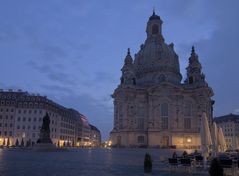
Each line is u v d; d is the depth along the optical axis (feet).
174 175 94.27
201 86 462.60
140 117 465.47
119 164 133.39
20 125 462.60
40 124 465.06
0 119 458.91
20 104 467.11
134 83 492.54
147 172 99.86
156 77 496.64
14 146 414.41
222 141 154.40
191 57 525.34
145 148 420.77
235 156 132.98
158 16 567.18
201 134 117.50
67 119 577.02
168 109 461.37
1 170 98.53
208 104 477.77
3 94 476.95
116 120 473.67
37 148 250.78
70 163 132.77
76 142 643.04
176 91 466.70
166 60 513.45
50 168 108.37
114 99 490.49
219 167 74.49
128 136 447.83
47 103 479.41
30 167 110.11
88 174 92.79
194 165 108.27
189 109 470.80
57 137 515.09
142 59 535.19
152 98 462.60
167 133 445.78
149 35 559.79
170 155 234.99
